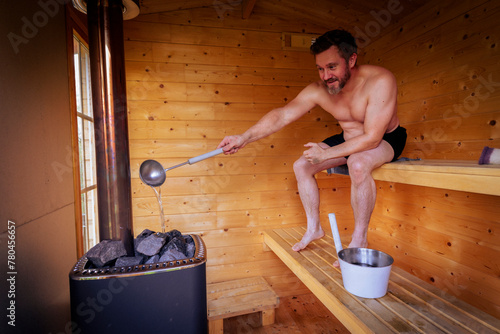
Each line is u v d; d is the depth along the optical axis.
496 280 1.35
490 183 0.91
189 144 2.00
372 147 1.31
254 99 2.08
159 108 1.95
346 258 1.20
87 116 1.64
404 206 1.92
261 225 2.15
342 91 1.41
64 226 1.21
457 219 1.55
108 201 1.17
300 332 1.72
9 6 0.87
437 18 1.65
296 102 1.58
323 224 2.27
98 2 1.14
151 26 1.91
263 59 2.08
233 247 2.11
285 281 2.20
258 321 1.85
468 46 1.47
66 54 1.29
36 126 1.01
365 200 1.29
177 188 2.00
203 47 1.99
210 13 1.98
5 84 0.83
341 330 1.75
